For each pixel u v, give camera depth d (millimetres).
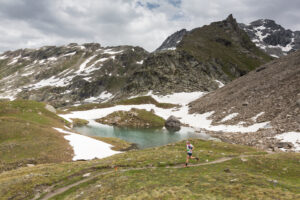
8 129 52219
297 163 22734
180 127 99688
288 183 17172
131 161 28703
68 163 34594
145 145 66625
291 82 84688
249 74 133500
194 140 51594
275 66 118000
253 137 59125
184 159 27156
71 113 135625
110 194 17281
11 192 22203
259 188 15305
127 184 19062
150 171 22938
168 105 147625
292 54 124938
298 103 65000
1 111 69938
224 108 100062
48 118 78500
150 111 132125
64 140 54344
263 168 21703
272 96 82938
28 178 25625
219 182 17391
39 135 53094
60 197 20109
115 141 67438
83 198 17688
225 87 134875
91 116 130750
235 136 65938
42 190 22828
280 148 45469
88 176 24891
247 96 97812
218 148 44750
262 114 74500
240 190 15117
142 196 15383
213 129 83375
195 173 20844
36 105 87812
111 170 25969
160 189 16500
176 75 197250
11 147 43844
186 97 163250
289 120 59875
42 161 41000
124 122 115562
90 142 57562
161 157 29094
